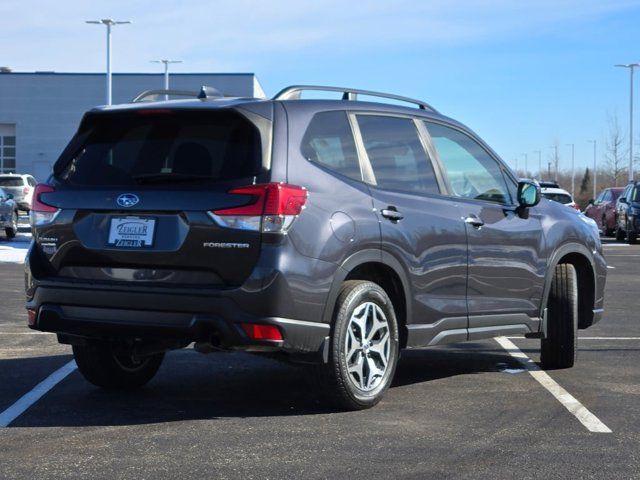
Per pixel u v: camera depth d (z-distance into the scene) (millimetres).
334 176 5695
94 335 5621
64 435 5199
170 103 5691
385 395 6391
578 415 5766
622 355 8164
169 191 5395
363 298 5703
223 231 5234
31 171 64062
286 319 5266
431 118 6734
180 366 7543
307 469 4543
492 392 6516
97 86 63750
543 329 7305
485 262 6691
